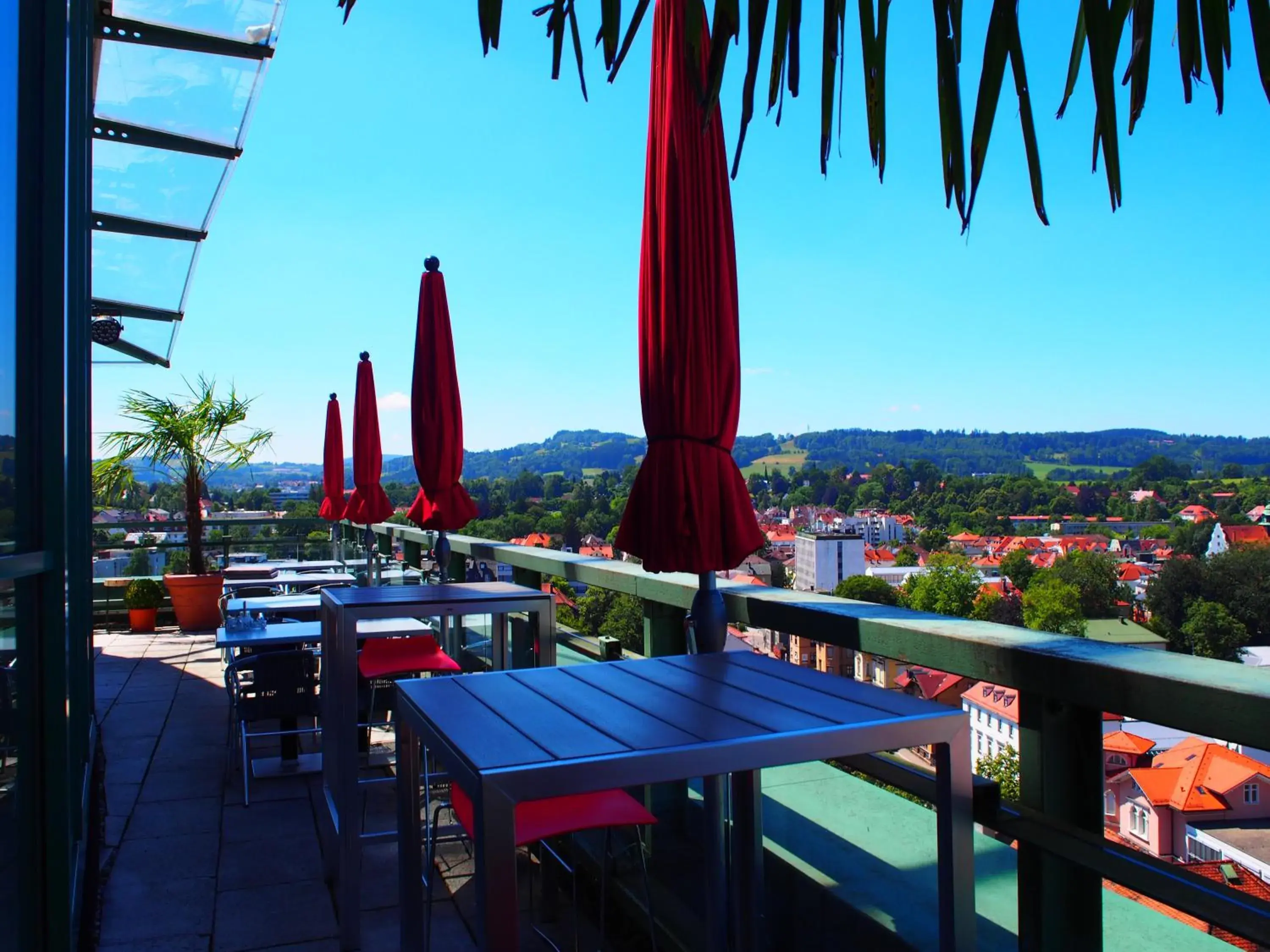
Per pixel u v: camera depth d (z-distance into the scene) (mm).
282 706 4012
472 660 4352
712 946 1858
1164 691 1118
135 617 8633
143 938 2697
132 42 3734
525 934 2582
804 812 2078
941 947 1410
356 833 2637
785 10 764
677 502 1749
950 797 1403
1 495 1620
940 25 754
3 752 1603
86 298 3680
